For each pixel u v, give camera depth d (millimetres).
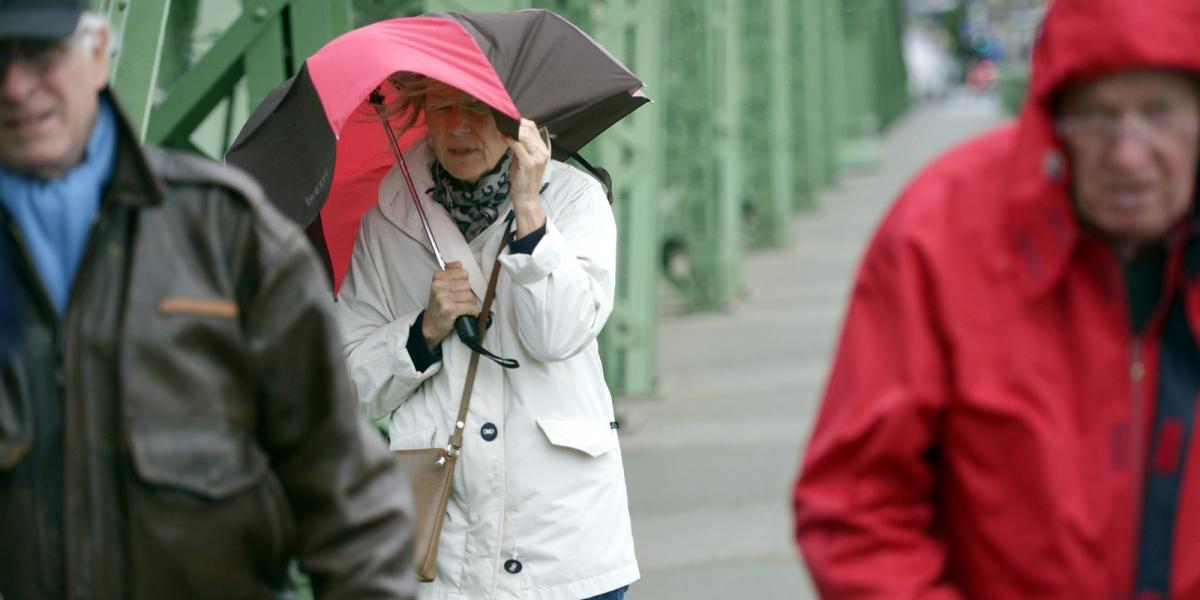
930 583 7828
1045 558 7648
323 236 13312
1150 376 7641
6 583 7879
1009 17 164500
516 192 11883
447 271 12180
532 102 13219
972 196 7922
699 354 39875
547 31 13461
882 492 7887
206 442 7863
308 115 11844
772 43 62281
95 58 7711
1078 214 7742
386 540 8367
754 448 29438
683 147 46406
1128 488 7609
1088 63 7340
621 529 12367
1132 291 7711
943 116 182500
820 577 7957
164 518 7793
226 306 7938
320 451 8250
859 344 8000
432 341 12180
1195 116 7430
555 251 11781
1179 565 7582
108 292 7785
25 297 7719
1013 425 7656
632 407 33594
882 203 82938
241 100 20250
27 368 7711
